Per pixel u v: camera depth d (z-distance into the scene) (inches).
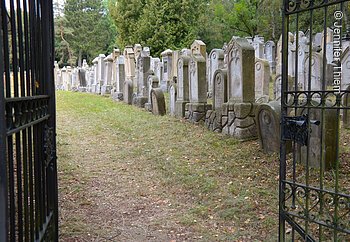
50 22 122.2
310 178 206.7
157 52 1206.9
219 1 1417.3
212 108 349.7
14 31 78.4
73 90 940.0
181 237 157.0
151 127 377.1
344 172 210.8
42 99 106.2
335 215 115.8
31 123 89.7
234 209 178.9
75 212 182.5
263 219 167.8
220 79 335.6
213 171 238.8
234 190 203.3
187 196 206.2
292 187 130.0
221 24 1375.5
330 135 212.4
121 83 605.9
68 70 1017.5
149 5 1213.1
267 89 414.3
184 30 1224.2
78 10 1768.0
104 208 190.5
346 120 306.3
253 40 910.4
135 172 255.1
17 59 80.0
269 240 148.5
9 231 70.1
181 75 406.0
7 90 71.1
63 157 287.9
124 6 1250.6
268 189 200.5
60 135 369.1
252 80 306.2
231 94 319.6
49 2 121.9
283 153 132.6
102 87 716.0
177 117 410.9
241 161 253.6
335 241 116.6
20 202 81.8
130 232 162.1
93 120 453.7
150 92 464.8
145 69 517.7
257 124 268.8
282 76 130.8
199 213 180.7
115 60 637.3
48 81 119.6
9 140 72.8
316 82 367.2
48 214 115.8
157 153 291.6
